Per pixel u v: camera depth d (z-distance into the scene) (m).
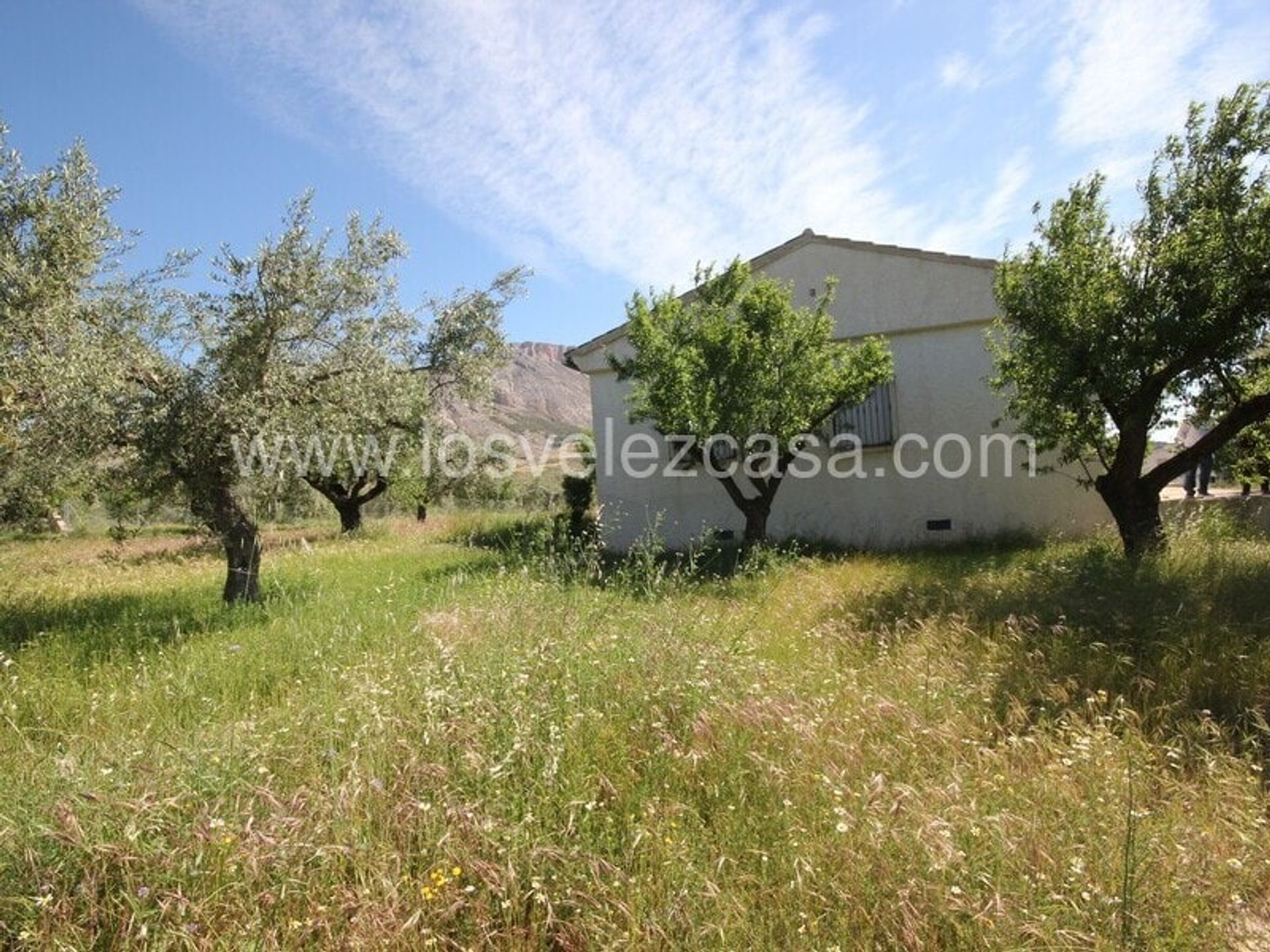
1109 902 2.11
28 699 4.01
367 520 19.88
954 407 11.11
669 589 5.94
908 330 11.32
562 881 2.24
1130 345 6.86
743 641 4.62
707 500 12.65
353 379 6.84
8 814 2.29
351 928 2.06
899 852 2.34
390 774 2.78
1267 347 7.07
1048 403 7.56
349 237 7.06
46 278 5.88
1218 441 7.13
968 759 3.13
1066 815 2.60
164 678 4.24
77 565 11.16
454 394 9.76
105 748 2.92
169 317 6.38
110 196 6.52
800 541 11.52
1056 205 7.44
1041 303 7.23
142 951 1.97
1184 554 6.77
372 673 4.06
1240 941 2.12
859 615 5.78
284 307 6.26
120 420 5.80
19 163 6.03
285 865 2.22
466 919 2.14
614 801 2.70
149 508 6.70
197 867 2.15
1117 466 7.61
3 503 6.42
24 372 5.50
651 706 3.36
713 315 9.45
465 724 3.03
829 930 2.10
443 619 5.28
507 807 2.56
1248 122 6.47
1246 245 6.28
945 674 4.12
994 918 2.07
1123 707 3.56
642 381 10.23
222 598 7.23
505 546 11.54
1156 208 7.02
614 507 13.26
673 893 2.19
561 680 3.52
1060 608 5.35
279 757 2.87
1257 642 4.27
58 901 2.06
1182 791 2.85
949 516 11.16
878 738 3.33
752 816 2.63
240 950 1.94
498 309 9.70
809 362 9.40
